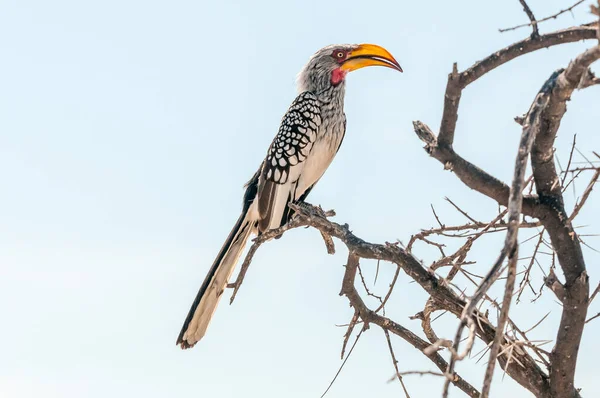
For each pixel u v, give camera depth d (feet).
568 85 18.75
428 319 26.04
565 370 22.07
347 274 25.64
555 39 19.08
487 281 14.70
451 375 13.91
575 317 21.49
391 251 23.52
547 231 21.45
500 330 14.97
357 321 26.23
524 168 16.11
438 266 23.65
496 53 19.76
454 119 20.86
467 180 21.66
